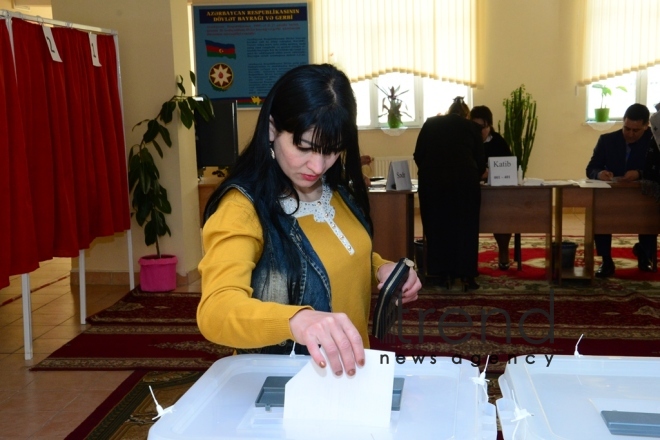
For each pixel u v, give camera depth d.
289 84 1.21
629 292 4.93
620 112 8.73
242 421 0.97
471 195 4.92
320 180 1.42
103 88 4.54
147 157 5.11
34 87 3.74
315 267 1.31
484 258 6.45
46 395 3.26
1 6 7.77
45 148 3.77
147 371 3.53
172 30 5.35
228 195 1.28
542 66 8.63
